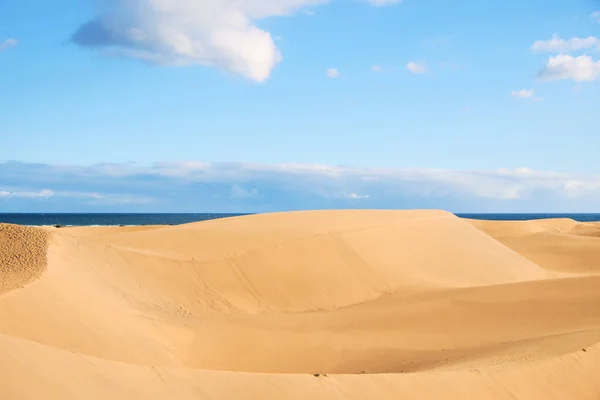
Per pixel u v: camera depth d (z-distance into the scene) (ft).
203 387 23.12
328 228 85.66
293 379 25.72
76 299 42.16
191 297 61.57
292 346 47.73
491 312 55.42
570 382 34.01
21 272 42.27
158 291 59.36
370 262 79.56
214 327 50.24
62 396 19.31
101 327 40.50
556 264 126.72
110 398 20.31
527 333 49.75
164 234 81.15
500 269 94.68
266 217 102.47
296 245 76.89
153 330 45.50
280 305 65.72
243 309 62.75
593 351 38.09
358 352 46.78
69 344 36.06
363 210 112.37
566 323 51.29
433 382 29.25
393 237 89.86
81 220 476.95
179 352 43.98
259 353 46.11
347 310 60.70
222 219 103.76
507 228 180.24
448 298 60.44
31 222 404.57
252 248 73.46
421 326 52.70
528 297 58.49
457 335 50.42
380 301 65.21
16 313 35.63
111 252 62.75
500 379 31.86
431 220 103.71
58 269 45.70
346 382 26.78
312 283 71.05
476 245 101.71
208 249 72.33
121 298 50.55
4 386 18.43
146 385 21.98
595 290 59.21
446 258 90.68
